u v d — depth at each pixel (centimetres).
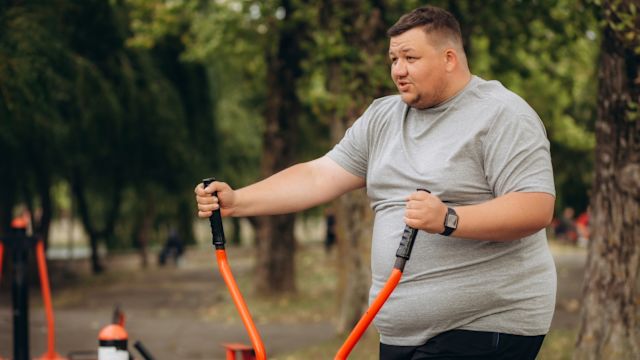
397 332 314
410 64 301
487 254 299
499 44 1202
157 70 2009
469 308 300
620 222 613
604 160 620
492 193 300
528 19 1072
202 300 1808
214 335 1205
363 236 1002
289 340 1138
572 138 2530
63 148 1884
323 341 1100
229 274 309
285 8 1479
